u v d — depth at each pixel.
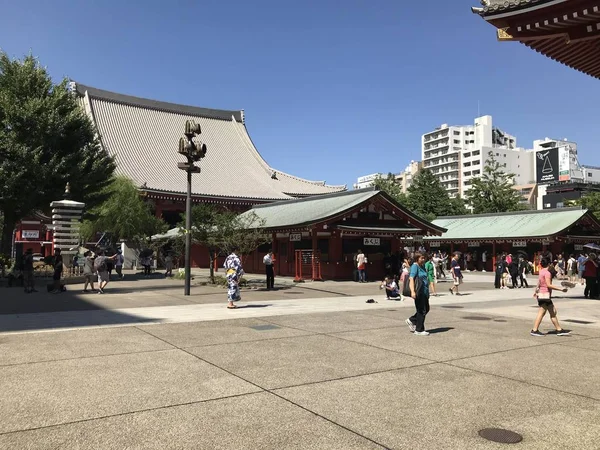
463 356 8.26
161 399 5.80
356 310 14.52
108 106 63.47
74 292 19.58
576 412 5.49
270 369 7.25
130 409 5.44
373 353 8.42
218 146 69.12
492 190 60.56
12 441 4.53
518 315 13.80
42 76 28.42
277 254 32.81
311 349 8.70
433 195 64.00
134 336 9.79
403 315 13.43
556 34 10.24
